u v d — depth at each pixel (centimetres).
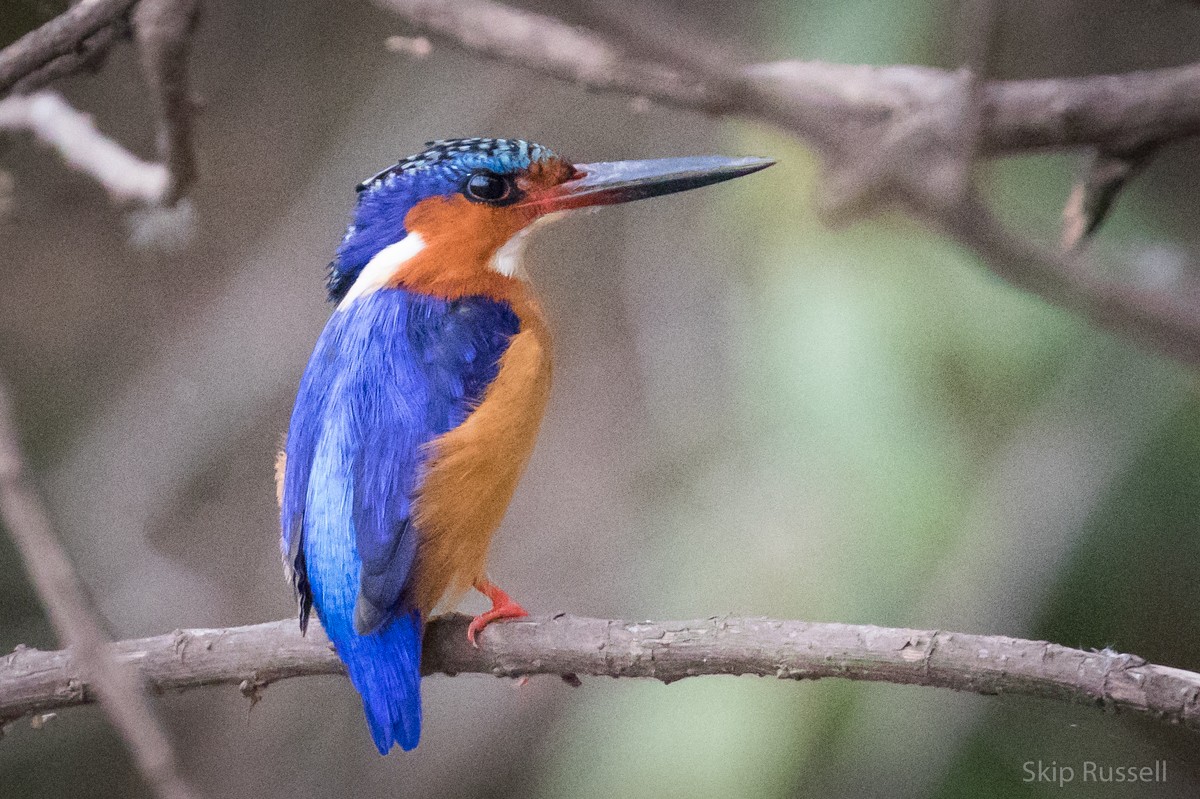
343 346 648
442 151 728
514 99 1187
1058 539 871
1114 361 857
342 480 600
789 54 873
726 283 1081
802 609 904
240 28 1293
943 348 850
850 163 373
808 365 862
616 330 1162
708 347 1083
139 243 883
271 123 1294
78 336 1304
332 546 589
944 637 490
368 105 1259
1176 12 937
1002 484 866
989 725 912
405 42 632
